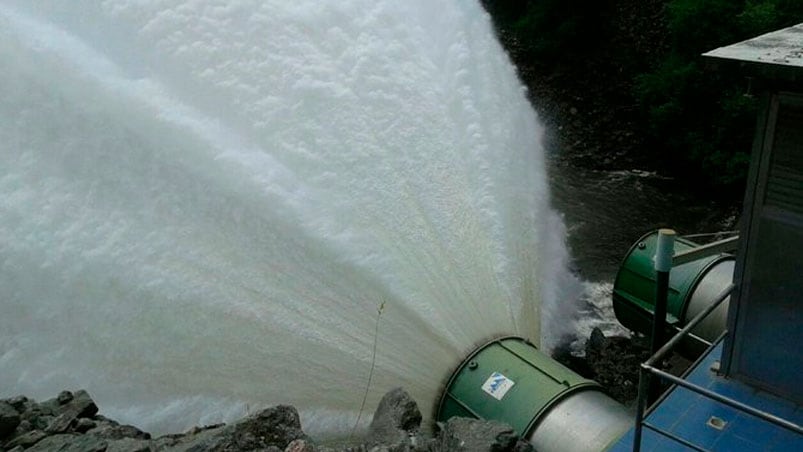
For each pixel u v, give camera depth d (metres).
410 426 10.69
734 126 29.20
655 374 7.66
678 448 8.46
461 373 13.02
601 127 36.91
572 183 32.25
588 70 40.91
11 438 10.32
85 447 9.59
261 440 9.45
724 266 16.00
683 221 29.02
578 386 11.87
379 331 14.20
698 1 30.61
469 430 9.84
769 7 28.03
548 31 43.28
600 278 24.09
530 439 11.44
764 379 9.19
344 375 13.96
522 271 16.88
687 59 31.98
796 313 8.70
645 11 40.41
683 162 32.88
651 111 33.22
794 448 8.35
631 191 31.44
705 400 9.13
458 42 19.12
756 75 7.82
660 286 11.16
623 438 8.71
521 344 13.33
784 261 8.65
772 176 8.49
